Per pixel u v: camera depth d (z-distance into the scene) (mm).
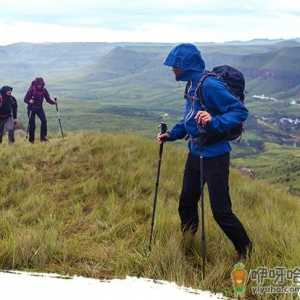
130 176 6859
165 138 4344
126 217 5277
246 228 4672
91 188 6410
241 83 3811
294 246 3992
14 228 4758
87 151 8477
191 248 4164
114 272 3721
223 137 3705
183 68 3787
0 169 7473
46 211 5578
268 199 7055
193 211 4316
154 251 3902
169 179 7148
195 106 3785
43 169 7699
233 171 9312
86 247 4410
